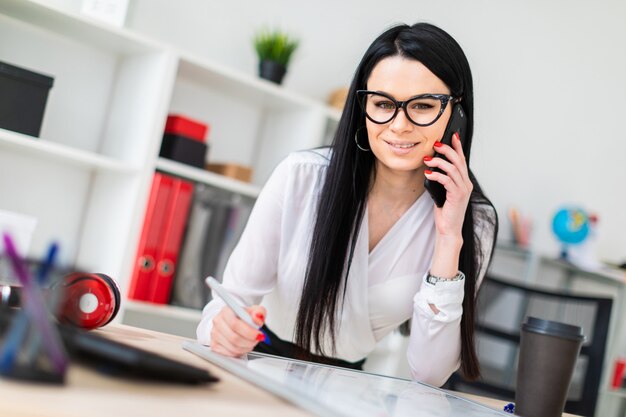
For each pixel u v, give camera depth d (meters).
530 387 1.11
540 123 4.18
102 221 2.60
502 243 3.84
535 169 4.17
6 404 0.49
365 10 3.49
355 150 1.38
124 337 0.99
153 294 2.53
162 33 2.86
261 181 3.15
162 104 2.52
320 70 3.37
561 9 4.21
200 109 2.99
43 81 2.29
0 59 2.48
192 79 2.89
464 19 3.86
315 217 1.40
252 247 1.40
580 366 3.15
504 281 2.47
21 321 0.59
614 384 3.78
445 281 1.32
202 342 1.18
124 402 0.57
